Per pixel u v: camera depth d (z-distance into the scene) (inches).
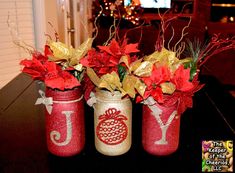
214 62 122.3
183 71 31.4
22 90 55.5
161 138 33.6
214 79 66.9
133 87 31.8
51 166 32.8
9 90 55.5
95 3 196.9
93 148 36.3
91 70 32.8
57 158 34.2
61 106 32.4
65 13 131.4
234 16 267.1
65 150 33.8
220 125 42.7
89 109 46.4
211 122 43.8
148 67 31.6
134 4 200.2
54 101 32.3
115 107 32.8
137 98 32.8
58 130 33.1
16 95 52.8
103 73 32.7
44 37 97.7
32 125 41.6
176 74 31.3
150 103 32.4
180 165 33.2
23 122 42.4
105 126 33.5
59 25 122.1
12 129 40.5
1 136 38.7
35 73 32.4
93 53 33.0
